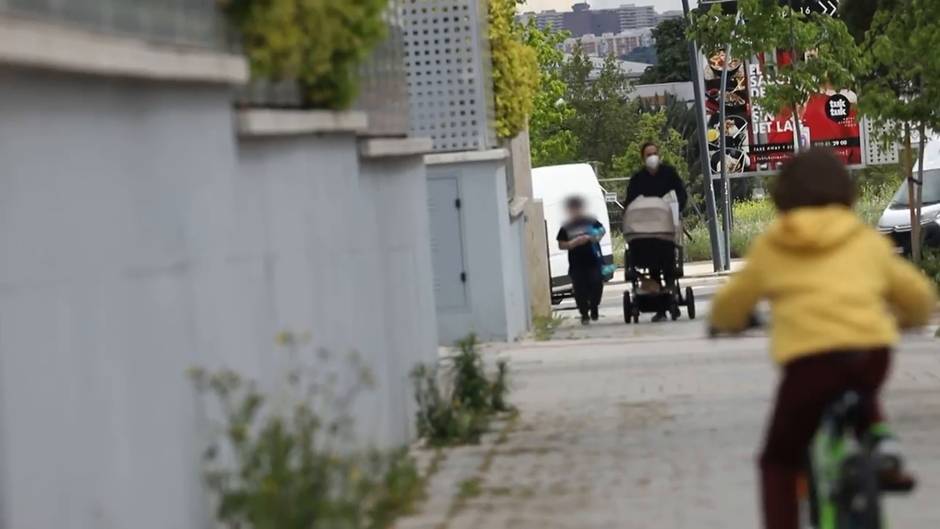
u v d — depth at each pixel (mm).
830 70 76375
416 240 33875
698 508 23641
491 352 51188
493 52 62625
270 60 22203
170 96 17766
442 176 55219
